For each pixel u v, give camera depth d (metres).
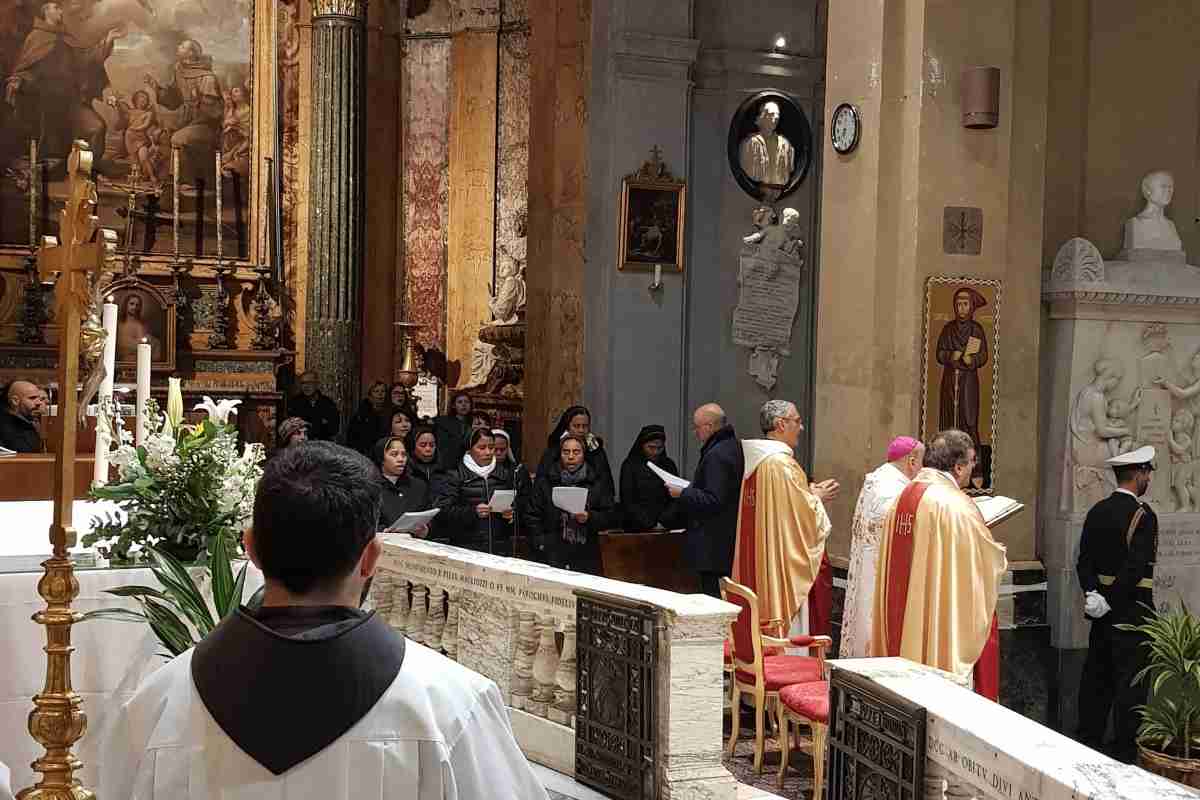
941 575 6.33
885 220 8.38
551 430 13.57
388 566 6.14
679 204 13.00
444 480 8.38
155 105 15.34
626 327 12.93
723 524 8.12
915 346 8.23
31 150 14.78
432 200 19.05
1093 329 8.92
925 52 8.21
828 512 8.73
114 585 4.25
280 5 17.91
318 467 1.94
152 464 4.39
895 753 3.83
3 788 2.40
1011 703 8.49
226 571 3.86
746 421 13.44
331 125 16.92
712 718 4.62
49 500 5.93
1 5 14.77
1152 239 9.14
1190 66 9.42
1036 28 8.55
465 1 18.69
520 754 1.97
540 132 13.91
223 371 15.47
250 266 15.72
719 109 13.36
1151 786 3.00
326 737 1.80
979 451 8.43
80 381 4.69
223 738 1.81
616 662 4.79
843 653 7.12
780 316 13.46
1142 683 7.69
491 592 5.51
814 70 13.60
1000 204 8.41
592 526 8.77
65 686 3.24
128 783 1.87
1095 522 7.84
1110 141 9.27
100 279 3.33
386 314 19.12
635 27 12.79
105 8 15.16
